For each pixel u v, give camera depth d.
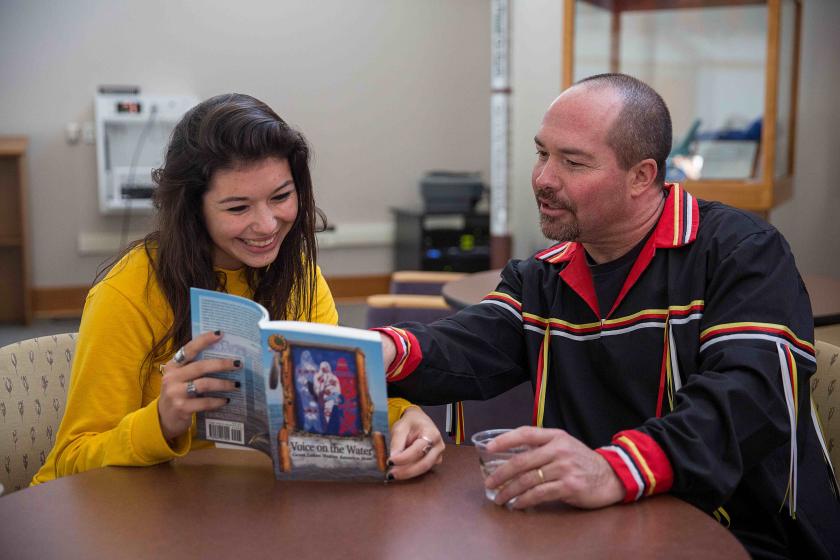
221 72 6.80
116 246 6.61
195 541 1.16
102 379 1.53
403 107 7.25
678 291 1.54
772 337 1.43
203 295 1.34
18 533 1.19
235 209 1.50
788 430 1.39
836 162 5.11
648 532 1.18
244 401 1.36
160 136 6.50
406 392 1.62
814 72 5.00
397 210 7.19
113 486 1.35
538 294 1.71
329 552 1.12
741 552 1.12
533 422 1.68
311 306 1.74
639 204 1.56
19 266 6.39
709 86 4.29
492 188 5.00
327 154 7.13
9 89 6.39
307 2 6.93
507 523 1.21
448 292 2.98
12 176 6.16
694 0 4.24
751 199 4.25
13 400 1.82
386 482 1.35
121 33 6.55
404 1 7.15
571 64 4.38
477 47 7.35
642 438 1.30
